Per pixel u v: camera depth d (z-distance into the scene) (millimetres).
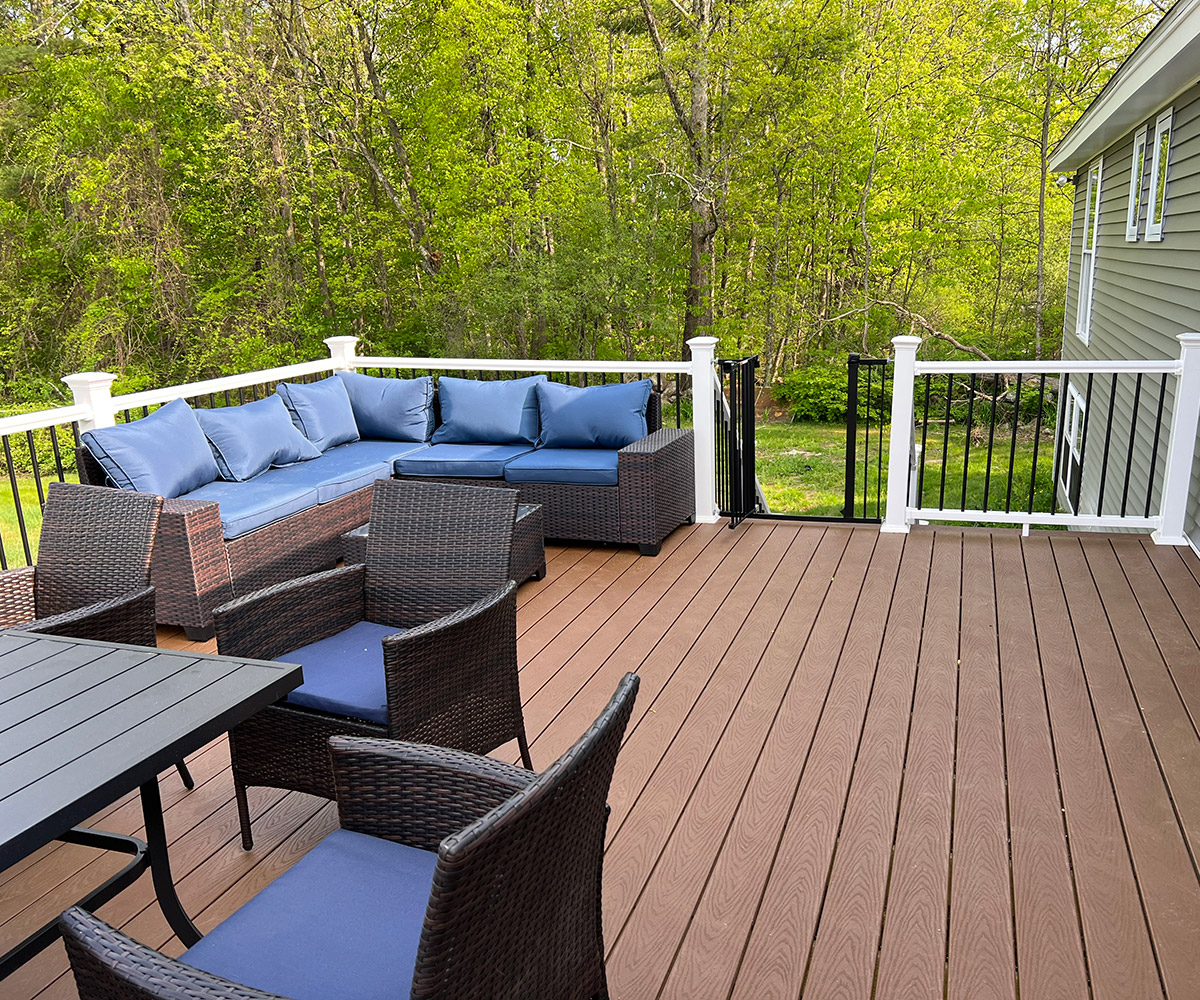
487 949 1229
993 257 21281
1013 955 1982
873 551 4672
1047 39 17641
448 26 15953
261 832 2549
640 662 3508
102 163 15914
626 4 17422
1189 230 6289
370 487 4891
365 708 2297
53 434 4129
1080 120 9547
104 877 2375
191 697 1793
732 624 3832
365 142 18062
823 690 3217
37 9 16469
